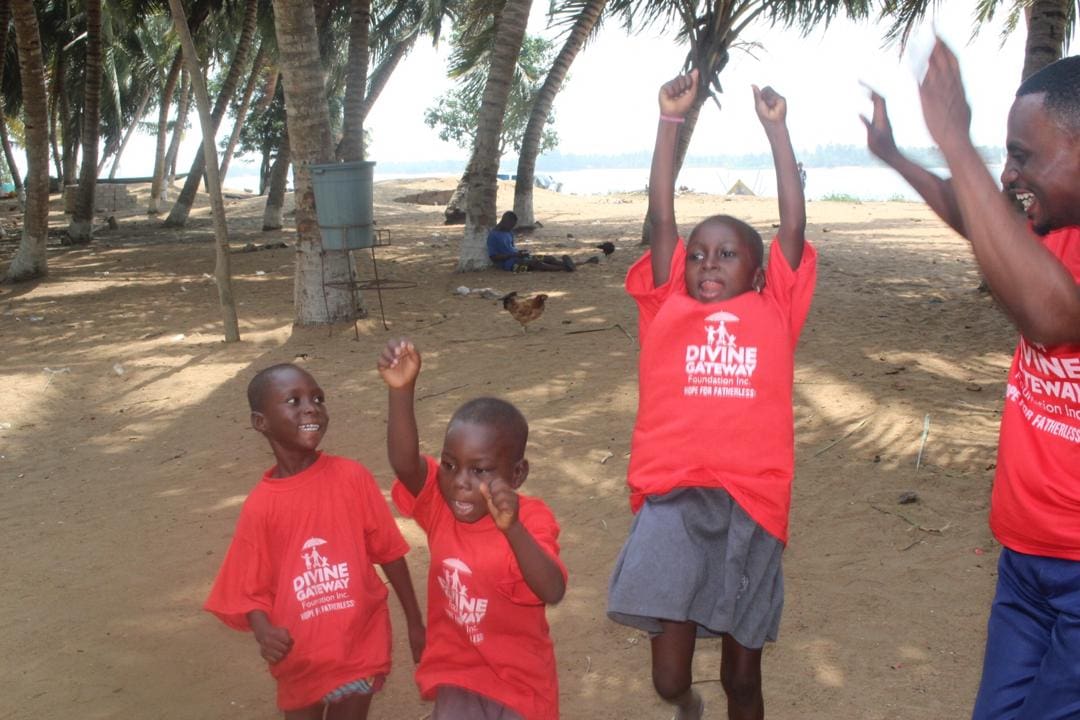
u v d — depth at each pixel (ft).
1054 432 7.55
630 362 28.60
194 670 13.83
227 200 115.03
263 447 23.39
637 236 64.90
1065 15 33.17
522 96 104.73
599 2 64.13
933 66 6.29
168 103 99.86
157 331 36.06
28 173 49.26
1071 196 6.92
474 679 9.72
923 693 12.32
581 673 13.26
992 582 15.07
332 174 32.27
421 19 89.66
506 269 46.44
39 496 21.26
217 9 83.10
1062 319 6.19
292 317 37.32
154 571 17.13
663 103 11.15
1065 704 7.63
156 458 23.25
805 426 22.63
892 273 44.37
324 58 90.84
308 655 10.28
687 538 9.72
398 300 39.75
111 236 77.10
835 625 14.07
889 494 18.57
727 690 10.34
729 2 48.19
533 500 9.83
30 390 28.96
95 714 12.78
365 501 10.78
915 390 24.79
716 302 10.13
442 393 26.43
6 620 15.55
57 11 98.12
